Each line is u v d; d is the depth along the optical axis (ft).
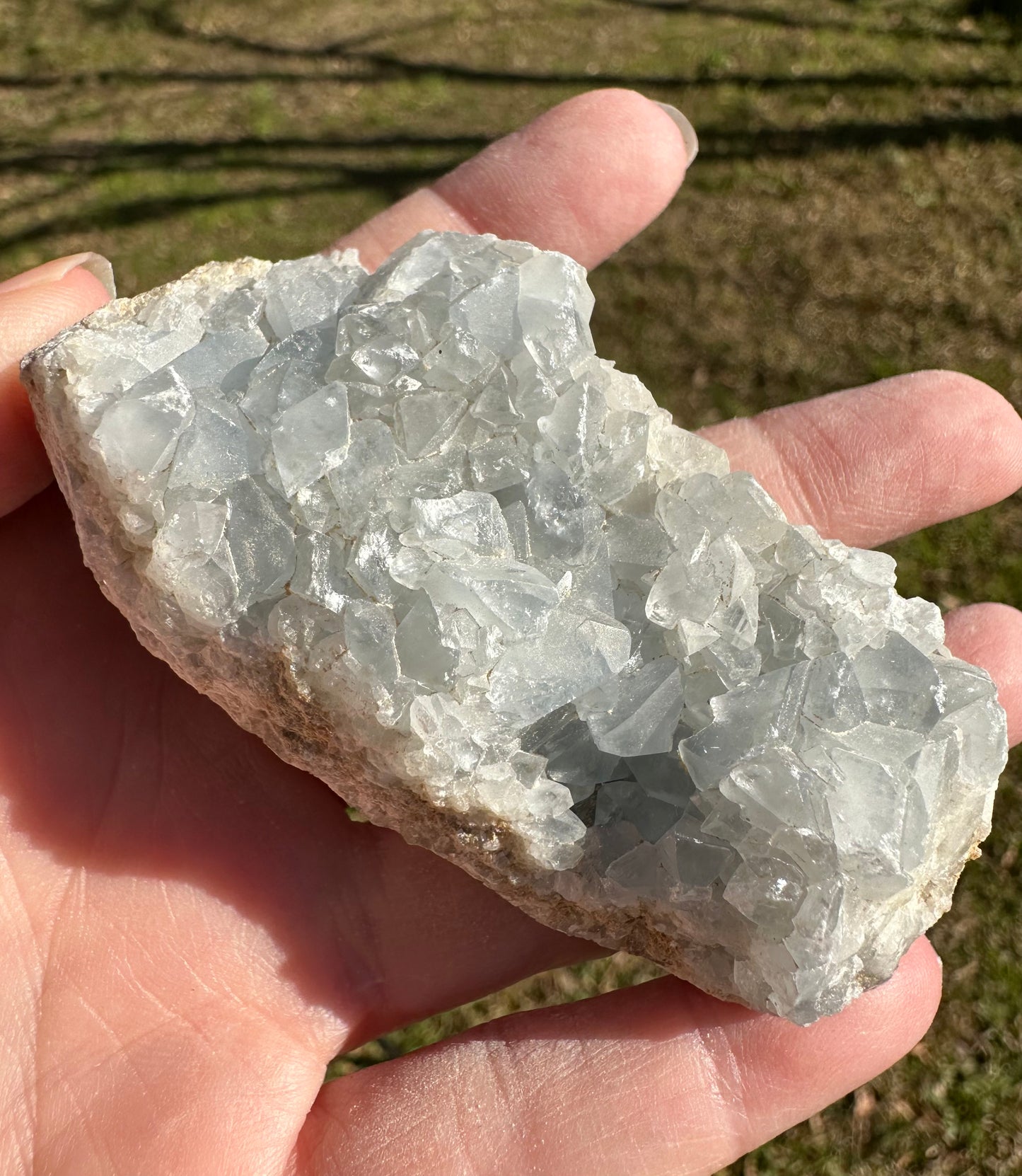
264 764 0.30
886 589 0.25
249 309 0.27
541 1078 0.26
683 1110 0.26
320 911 0.29
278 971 0.28
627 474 0.25
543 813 0.23
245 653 0.24
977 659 0.32
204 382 0.25
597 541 0.24
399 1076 0.27
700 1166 0.26
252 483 0.24
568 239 0.38
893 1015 0.27
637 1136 0.26
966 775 0.24
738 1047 0.26
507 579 0.23
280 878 0.29
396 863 0.30
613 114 0.37
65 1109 0.25
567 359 0.26
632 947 0.25
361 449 0.24
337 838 0.30
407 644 0.23
